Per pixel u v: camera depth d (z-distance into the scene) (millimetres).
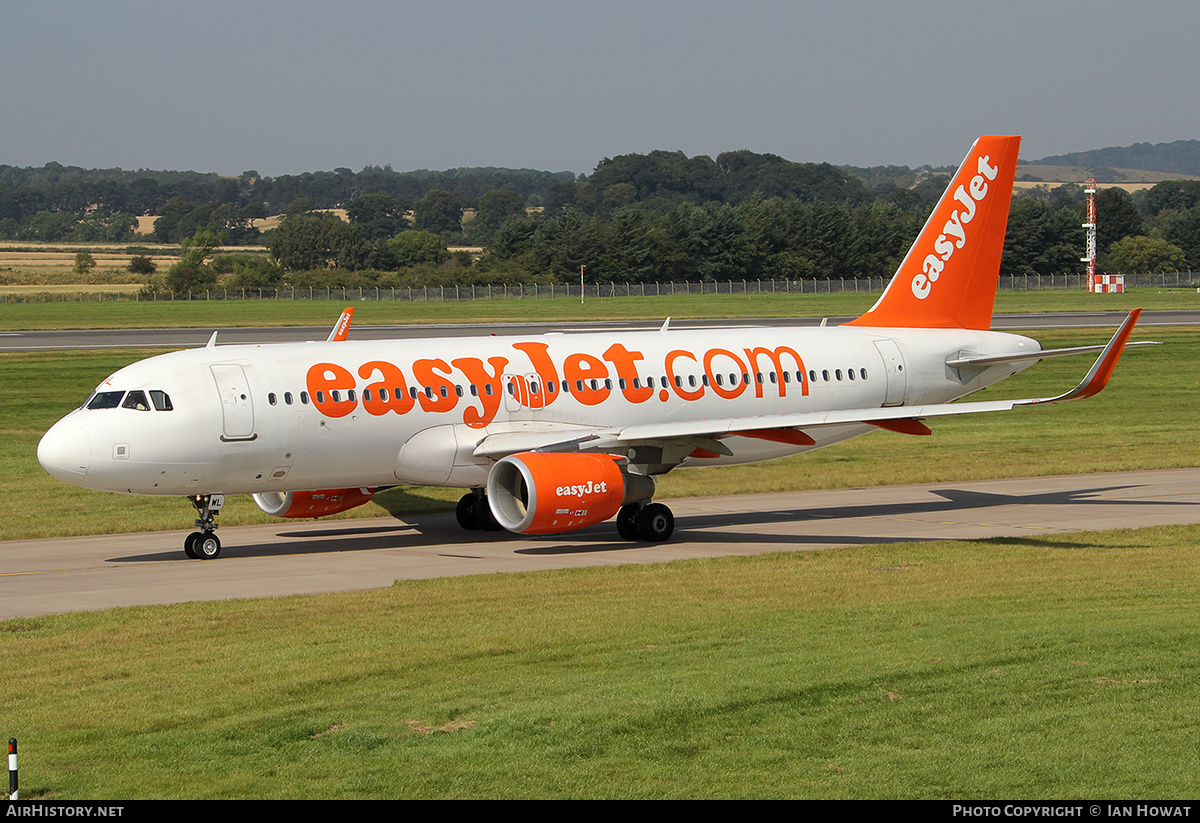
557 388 92938
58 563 80500
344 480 88125
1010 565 72312
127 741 40875
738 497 108875
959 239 110562
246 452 82625
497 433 90750
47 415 161875
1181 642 51000
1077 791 35531
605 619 58000
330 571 76375
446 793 36000
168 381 81938
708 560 76125
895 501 104875
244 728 41875
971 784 36125
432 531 94938
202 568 78062
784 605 60812
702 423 88000
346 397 85625
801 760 38156
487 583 69188
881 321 109188
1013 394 181000
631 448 89812
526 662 50031
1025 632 53344
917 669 47406
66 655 52625
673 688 45344
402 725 41938
